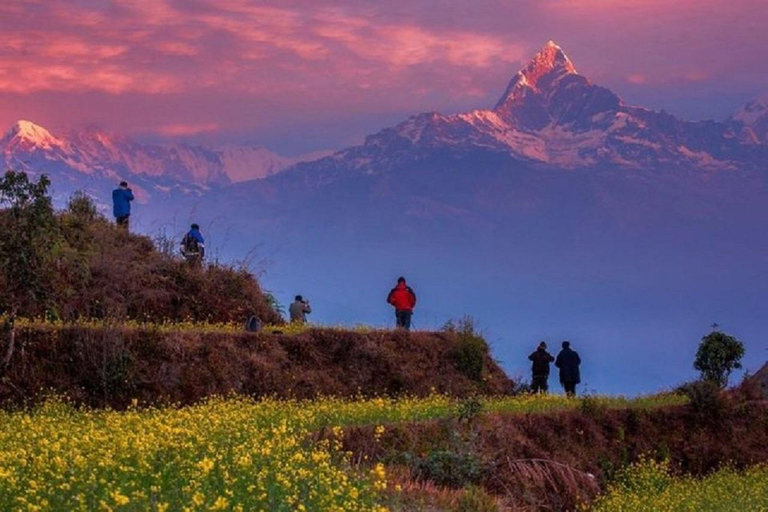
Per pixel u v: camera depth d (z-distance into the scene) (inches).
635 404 3002.0
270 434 1777.8
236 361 2755.9
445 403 2573.8
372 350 3068.4
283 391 2775.6
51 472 1192.8
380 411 2260.1
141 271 3211.1
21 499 1093.8
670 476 2726.4
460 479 1916.8
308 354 2960.1
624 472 2586.1
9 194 2391.7
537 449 2340.1
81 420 2048.5
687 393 3061.0
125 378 2517.2
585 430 2623.0
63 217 3277.6
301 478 1284.4
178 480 1209.4
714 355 3309.5
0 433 1711.4
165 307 3196.4
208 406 2308.1
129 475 1202.0
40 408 2278.5
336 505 1227.9
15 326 2460.6
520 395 3120.1
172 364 2618.1
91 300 2982.3
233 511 1101.1
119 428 1711.4
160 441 1401.3
